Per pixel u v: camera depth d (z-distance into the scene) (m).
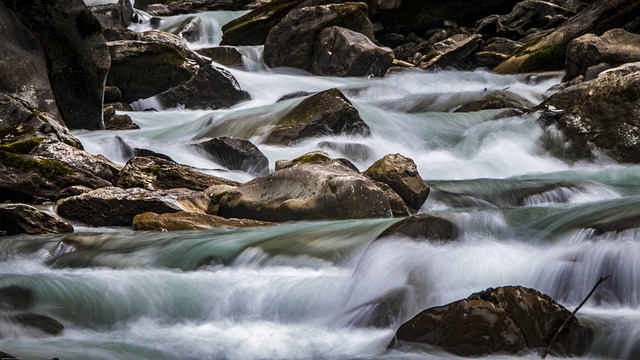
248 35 39.19
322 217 15.14
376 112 24.81
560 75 31.86
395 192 16.41
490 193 17.95
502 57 36.34
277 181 15.98
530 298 9.56
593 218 12.23
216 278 12.02
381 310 10.49
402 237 11.80
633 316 10.09
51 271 13.18
